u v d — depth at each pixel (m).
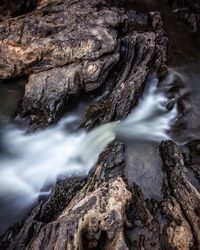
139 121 11.26
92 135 10.43
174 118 11.62
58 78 11.55
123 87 11.40
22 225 8.23
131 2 16.80
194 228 7.35
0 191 9.27
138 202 7.96
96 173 8.72
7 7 14.61
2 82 12.67
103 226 6.73
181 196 8.04
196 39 15.55
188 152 10.11
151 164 9.18
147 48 12.79
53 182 9.34
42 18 12.78
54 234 6.45
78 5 14.04
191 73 13.56
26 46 11.89
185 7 17.23
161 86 12.83
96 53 11.66
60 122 11.30
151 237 7.16
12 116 11.38
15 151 10.43
